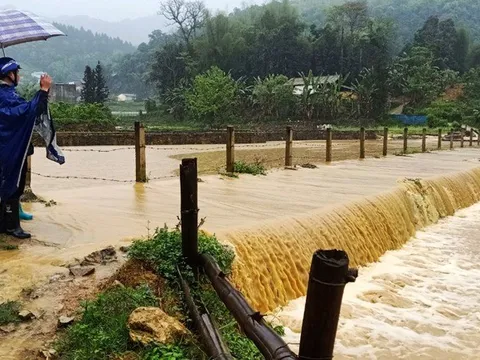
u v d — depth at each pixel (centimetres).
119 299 441
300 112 5716
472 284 790
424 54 7094
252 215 796
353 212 903
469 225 1223
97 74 6094
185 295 464
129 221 739
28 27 680
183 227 500
